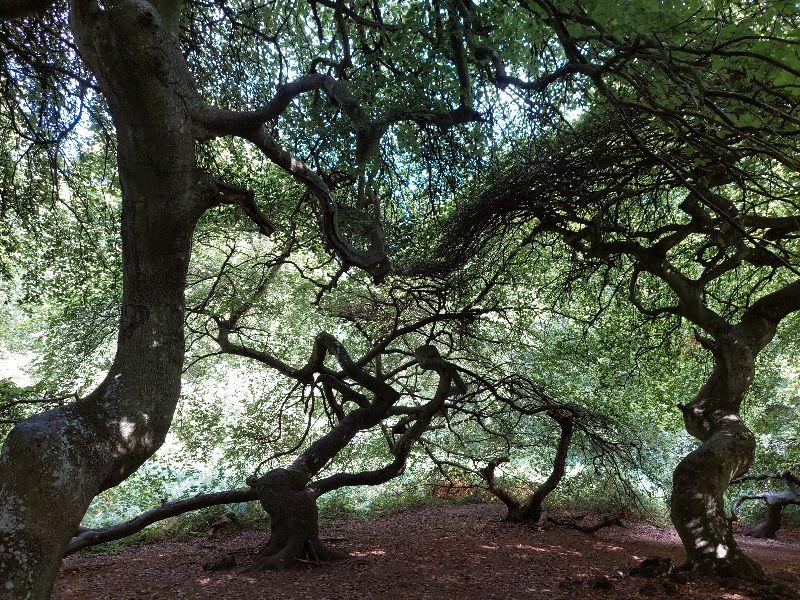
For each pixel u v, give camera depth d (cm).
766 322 867
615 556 973
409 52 627
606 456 1309
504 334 1359
